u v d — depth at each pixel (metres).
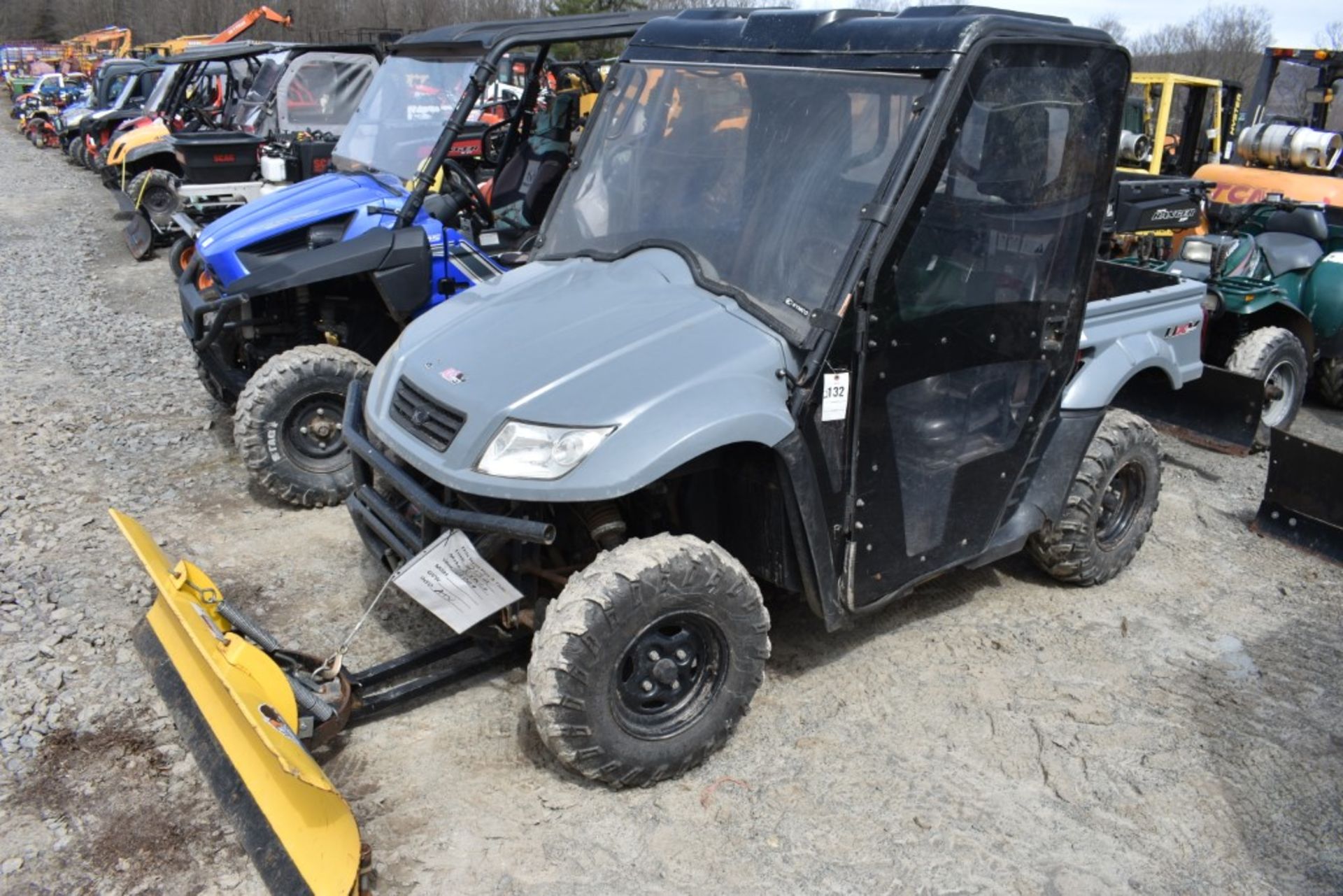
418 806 3.23
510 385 3.18
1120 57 3.73
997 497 3.98
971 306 3.58
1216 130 11.70
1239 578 4.94
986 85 3.34
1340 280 7.15
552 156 5.97
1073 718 3.77
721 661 3.34
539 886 2.94
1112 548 4.66
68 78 30.20
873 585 3.64
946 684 3.95
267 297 5.54
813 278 3.32
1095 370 4.30
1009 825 3.24
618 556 3.11
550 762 3.44
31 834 3.08
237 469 5.83
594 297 3.58
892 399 3.46
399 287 5.22
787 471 3.25
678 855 3.07
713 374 3.14
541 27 5.78
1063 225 3.78
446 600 3.29
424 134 6.37
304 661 3.45
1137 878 3.06
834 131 3.44
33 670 3.83
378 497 3.65
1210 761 3.57
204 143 11.56
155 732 3.53
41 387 7.21
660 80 4.00
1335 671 4.15
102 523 5.09
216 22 51.09
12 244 13.12
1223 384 6.09
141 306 10.01
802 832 3.18
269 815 2.84
